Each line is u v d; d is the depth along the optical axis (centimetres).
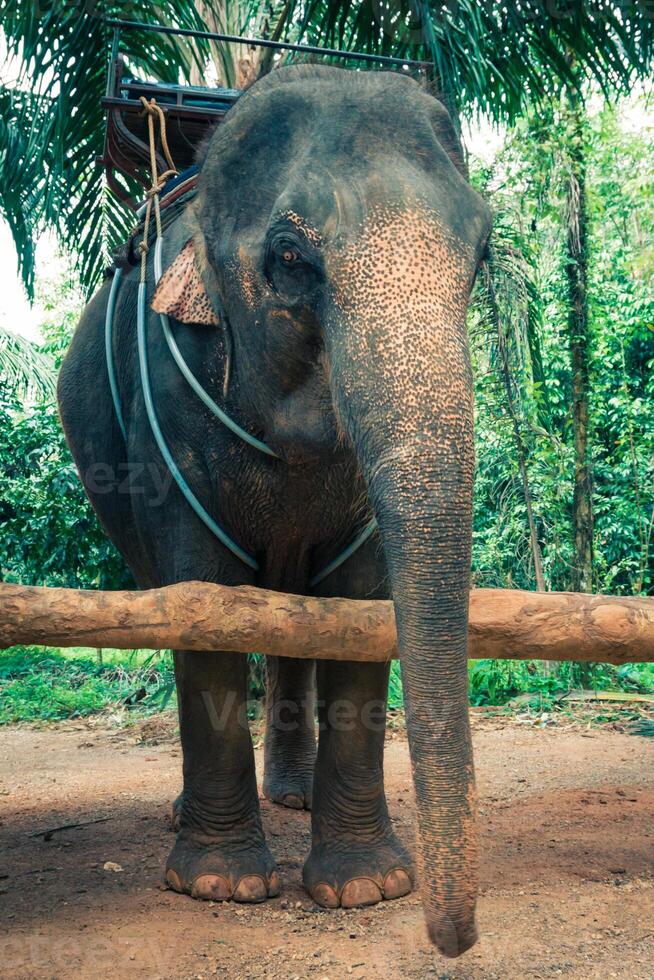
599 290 1135
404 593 184
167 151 337
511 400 832
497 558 909
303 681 459
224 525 298
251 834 306
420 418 191
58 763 573
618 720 673
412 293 203
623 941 249
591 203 937
